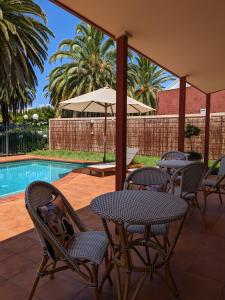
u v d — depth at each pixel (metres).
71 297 1.98
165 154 5.36
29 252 2.67
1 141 12.55
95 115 19.52
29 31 11.55
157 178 2.79
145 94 21.11
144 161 9.43
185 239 2.99
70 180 6.55
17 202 4.50
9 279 2.21
